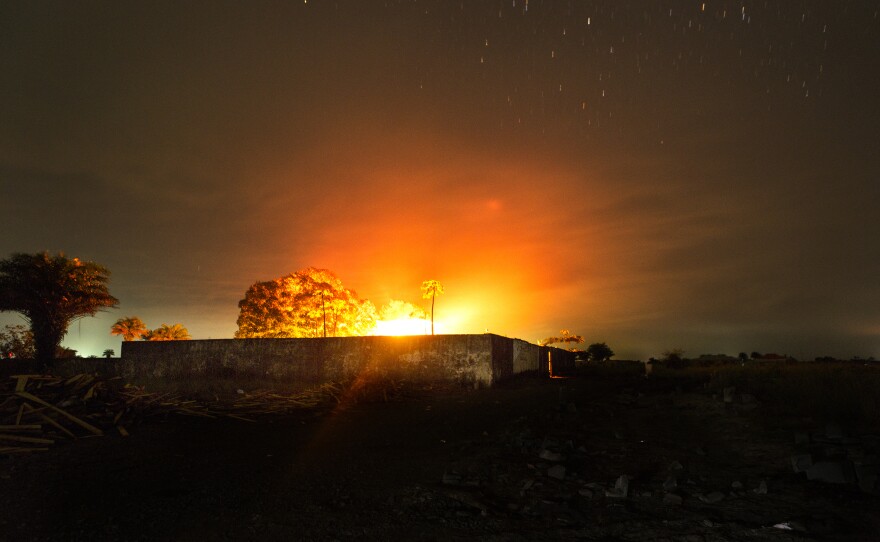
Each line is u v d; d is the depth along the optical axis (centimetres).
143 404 1295
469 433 1091
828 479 655
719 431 1032
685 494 651
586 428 1111
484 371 1959
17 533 525
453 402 1612
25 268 2848
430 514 593
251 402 1530
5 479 718
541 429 1086
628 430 1088
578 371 3434
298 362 2162
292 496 655
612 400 1585
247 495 657
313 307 4425
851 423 941
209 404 1455
